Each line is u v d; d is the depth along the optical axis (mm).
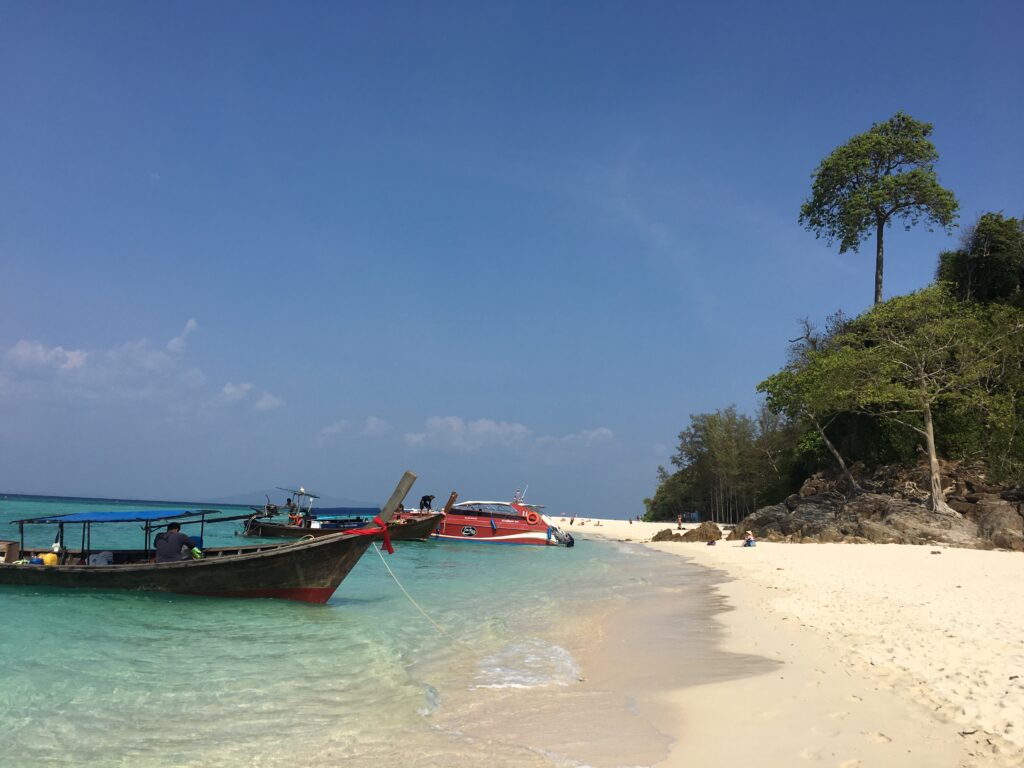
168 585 15875
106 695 8375
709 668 9617
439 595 18156
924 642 9859
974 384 37594
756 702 7625
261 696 8367
